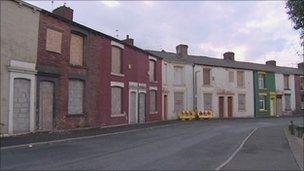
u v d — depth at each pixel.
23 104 20.34
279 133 27.94
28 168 11.79
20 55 20.08
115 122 29.81
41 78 21.67
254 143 21.36
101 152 15.76
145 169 12.05
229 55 55.19
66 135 21.03
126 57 31.92
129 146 18.06
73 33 25.12
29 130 20.67
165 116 42.19
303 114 57.91
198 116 44.50
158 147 17.95
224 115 48.81
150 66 37.88
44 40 21.92
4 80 19.09
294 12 23.36
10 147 15.95
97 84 27.41
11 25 19.52
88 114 26.27
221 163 13.75
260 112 53.03
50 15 22.39
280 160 15.17
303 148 19.33
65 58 23.86
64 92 23.78
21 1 20.08
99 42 27.77
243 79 51.59
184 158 14.64
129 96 32.41
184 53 47.09
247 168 12.97
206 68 47.19
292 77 58.41
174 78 43.53
